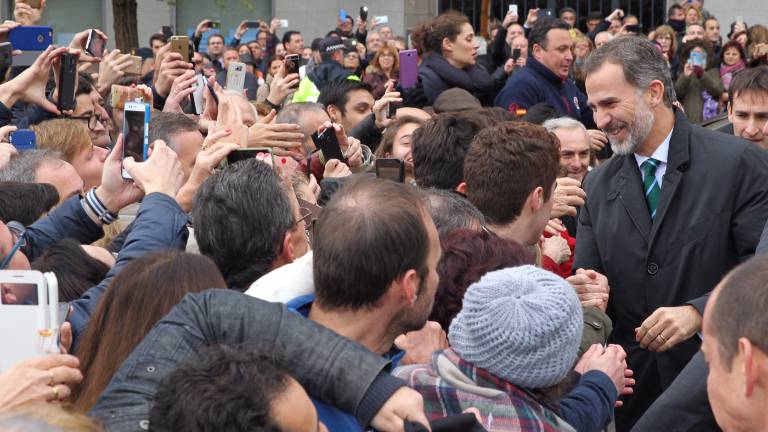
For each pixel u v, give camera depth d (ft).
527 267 9.02
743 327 6.97
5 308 8.41
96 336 9.17
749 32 41.52
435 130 13.56
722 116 22.74
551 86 23.95
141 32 58.29
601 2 55.21
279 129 15.20
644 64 13.57
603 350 10.14
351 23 46.37
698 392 10.11
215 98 17.10
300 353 7.57
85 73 21.91
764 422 6.98
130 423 7.16
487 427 8.57
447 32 25.20
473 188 12.34
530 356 8.57
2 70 18.67
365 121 21.47
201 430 6.25
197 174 11.88
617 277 14.14
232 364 6.53
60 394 7.67
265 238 10.32
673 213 13.73
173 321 7.77
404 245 8.16
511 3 56.13
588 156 17.87
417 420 7.35
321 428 6.82
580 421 9.16
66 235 12.57
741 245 13.52
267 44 43.88
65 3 59.21
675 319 12.42
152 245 10.65
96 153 16.92
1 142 15.55
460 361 8.84
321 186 15.06
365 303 8.22
